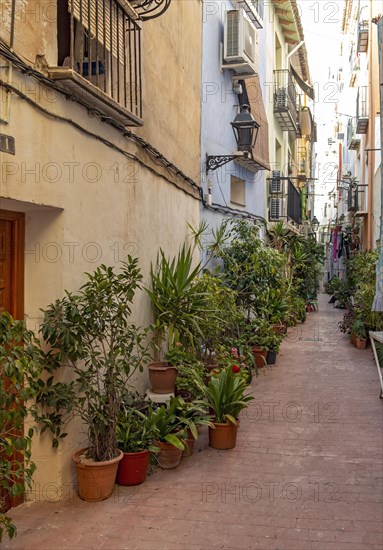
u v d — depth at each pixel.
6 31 3.64
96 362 4.44
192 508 4.45
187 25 8.73
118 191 5.69
